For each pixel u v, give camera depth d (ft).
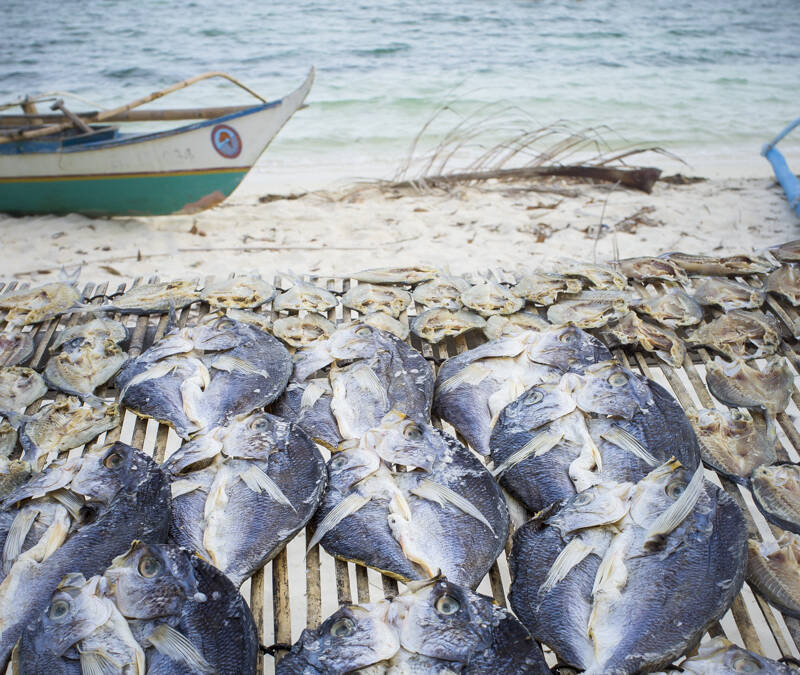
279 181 9.16
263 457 3.10
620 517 2.76
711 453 3.47
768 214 7.88
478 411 3.63
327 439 3.48
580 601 2.62
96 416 3.70
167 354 3.79
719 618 2.56
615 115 12.12
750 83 14.03
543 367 3.79
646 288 5.17
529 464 3.20
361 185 8.82
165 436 3.74
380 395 3.60
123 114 7.79
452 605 2.47
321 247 7.05
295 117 11.58
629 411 3.31
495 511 2.97
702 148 10.68
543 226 7.57
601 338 4.33
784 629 3.31
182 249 7.00
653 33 17.24
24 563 2.72
